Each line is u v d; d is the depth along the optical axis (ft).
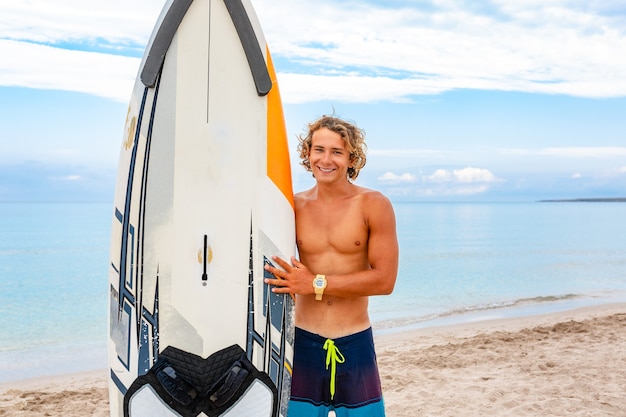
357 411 10.24
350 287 9.98
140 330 10.19
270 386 10.29
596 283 54.03
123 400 10.27
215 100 10.21
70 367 24.49
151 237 10.17
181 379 10.07
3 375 22.98
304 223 10.66
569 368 21.17
